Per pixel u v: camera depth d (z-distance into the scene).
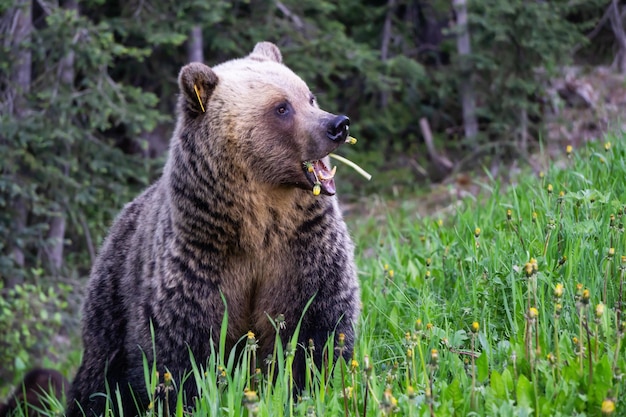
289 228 8.89
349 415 7.42
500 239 10.29
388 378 7.78
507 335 8.66
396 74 29.59
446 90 27.59
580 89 28.72
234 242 8.85
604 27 30.98
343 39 25.30
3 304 18.78
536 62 26.27
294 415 8.00
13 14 21.25
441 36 32.50
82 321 10.69
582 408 6.87
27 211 21.92
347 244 9.23
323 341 8.84
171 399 8.78
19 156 20.50
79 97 20.97
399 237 14.43
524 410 6.66
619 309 8.16
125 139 27.50
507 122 26.73
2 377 20.53
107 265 10.32
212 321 8.85
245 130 8.88
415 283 10.91
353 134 29.12
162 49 25.70
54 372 12.83
